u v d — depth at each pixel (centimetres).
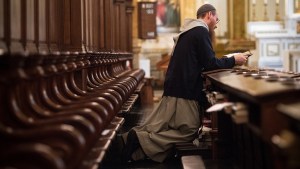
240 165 523
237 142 544
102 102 486
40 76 390
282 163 263
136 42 1788
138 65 1783
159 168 643
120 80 870
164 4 1911
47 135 305
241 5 1762
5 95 335
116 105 555
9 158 262
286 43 1571
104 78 874
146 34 1775
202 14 749
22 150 262
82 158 331
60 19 694
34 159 261
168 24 1909
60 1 694
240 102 387
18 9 491
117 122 561
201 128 709
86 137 353
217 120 611
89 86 706
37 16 560
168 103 697
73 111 396
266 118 296
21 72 326
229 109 379
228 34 1777
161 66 1741
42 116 379
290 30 1571
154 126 692
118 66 1241
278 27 1681
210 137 677
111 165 668
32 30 546
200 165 569
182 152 658
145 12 1770
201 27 702
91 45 866
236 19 1764
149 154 678
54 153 283
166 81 706
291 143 237
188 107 690
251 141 444
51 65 444
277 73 569
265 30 1634
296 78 477
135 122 998
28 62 363
